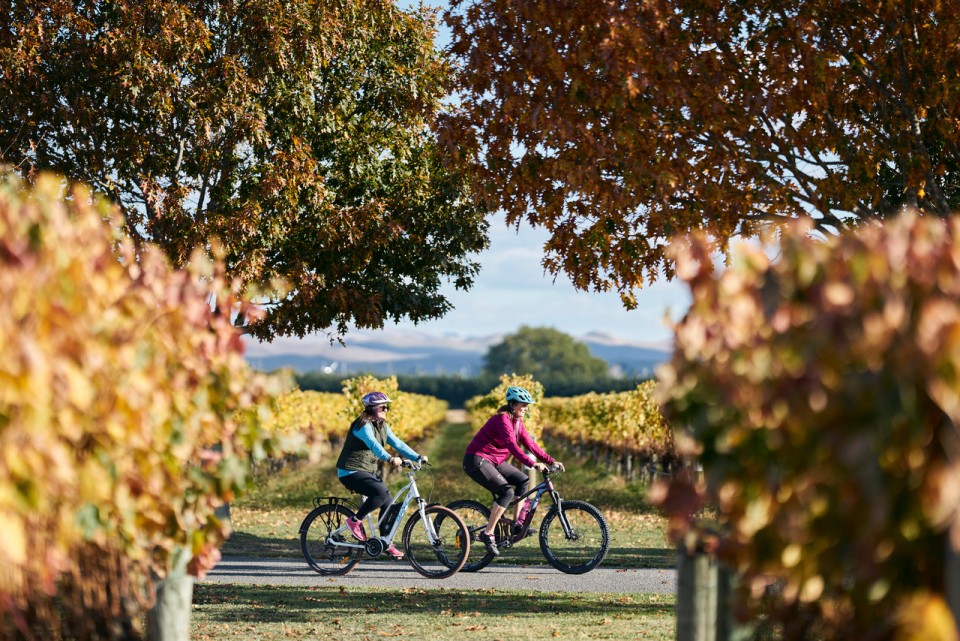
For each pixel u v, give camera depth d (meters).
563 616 7.82
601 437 29.00
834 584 2.99
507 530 10.55
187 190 15.95
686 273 3.09
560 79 8.86
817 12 9.10
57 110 15.75
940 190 10.18
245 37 16.11
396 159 19.00
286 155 16.20
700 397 2.96
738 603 3.29
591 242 9.86
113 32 15.29
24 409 2.77
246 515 18.42
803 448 2.71
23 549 2.74
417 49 18.58
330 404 33.28
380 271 18.73
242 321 16.66
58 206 3.45
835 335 2.59
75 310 3.19
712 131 8.91
